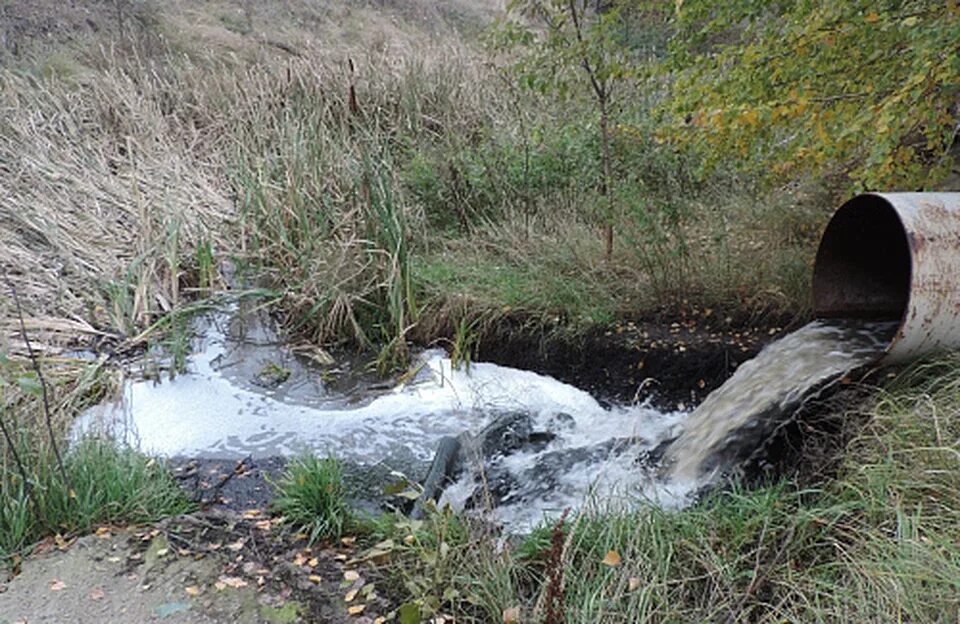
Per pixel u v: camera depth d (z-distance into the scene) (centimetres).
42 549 370
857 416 391
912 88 382
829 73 432
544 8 602
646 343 562
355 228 687
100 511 392
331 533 389
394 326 629
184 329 634
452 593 327
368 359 625
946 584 278
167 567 361
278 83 1043
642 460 467
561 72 645
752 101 446
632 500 373
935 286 377
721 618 306
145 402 545
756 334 556
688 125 500
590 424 529
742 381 463
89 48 1196
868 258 490
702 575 327
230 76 1098
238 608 336
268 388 580
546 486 450
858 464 360
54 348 576
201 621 328
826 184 641
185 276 705
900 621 276
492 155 795
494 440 498
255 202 744
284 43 1375
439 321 630
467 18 1741
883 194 405
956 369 378
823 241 472
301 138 806
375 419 539
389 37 1355
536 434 516
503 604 321
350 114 937
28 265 661
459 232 756
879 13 407
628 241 607
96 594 342
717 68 493
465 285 641
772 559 332
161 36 1261
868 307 486
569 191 736
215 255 741
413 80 1022
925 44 376
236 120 969
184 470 470
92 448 416
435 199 780
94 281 658
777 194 664
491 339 612
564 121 796
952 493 322
